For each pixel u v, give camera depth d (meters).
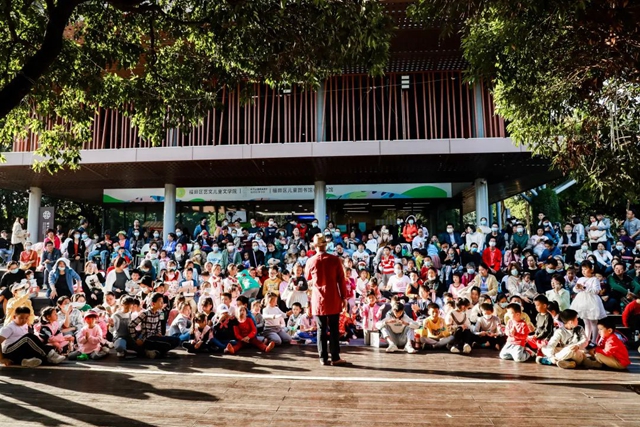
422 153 10.90
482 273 9.27
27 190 15.97
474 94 11.41
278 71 5.16
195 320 6.47
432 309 6.75
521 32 4.34
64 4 4.27
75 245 11.91
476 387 4.35
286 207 15.40
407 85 11.58
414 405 3.74
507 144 10.71
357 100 12.05
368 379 4.63
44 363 5.53
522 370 5.21
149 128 6.14
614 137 4.97
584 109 5.54
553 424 3.30
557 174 13.30
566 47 4.70
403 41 10.05
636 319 7.43
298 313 7.97
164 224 14.52
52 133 5.99
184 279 9.70
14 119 5.94
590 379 4.76
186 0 5.38
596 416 3.47
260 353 6.34
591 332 7.21
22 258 11.45
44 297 9.71
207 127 11.95
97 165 12.02
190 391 4.15
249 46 5.09
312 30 4.66
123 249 11.15
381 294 9.36
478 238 11.88
